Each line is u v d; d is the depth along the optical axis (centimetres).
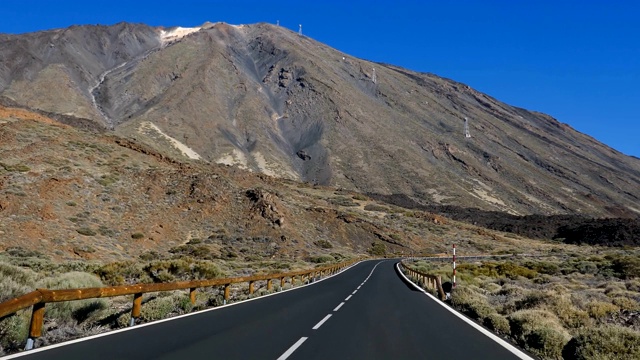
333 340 971
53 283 1327
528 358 816
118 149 7994
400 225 10850
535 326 1032
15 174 5256
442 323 1252
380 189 19062
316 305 1664
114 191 6056
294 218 7969
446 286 2259
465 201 18938
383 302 1800
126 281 2366
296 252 6388
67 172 5881
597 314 1498
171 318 1264
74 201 5319
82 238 4506
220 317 1302
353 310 1524
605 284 2828
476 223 15050
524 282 3133
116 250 4581
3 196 4616
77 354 776
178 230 5909
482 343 960
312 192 13075
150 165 7775
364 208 12056
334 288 2528
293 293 2195
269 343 926
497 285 2834
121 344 877
